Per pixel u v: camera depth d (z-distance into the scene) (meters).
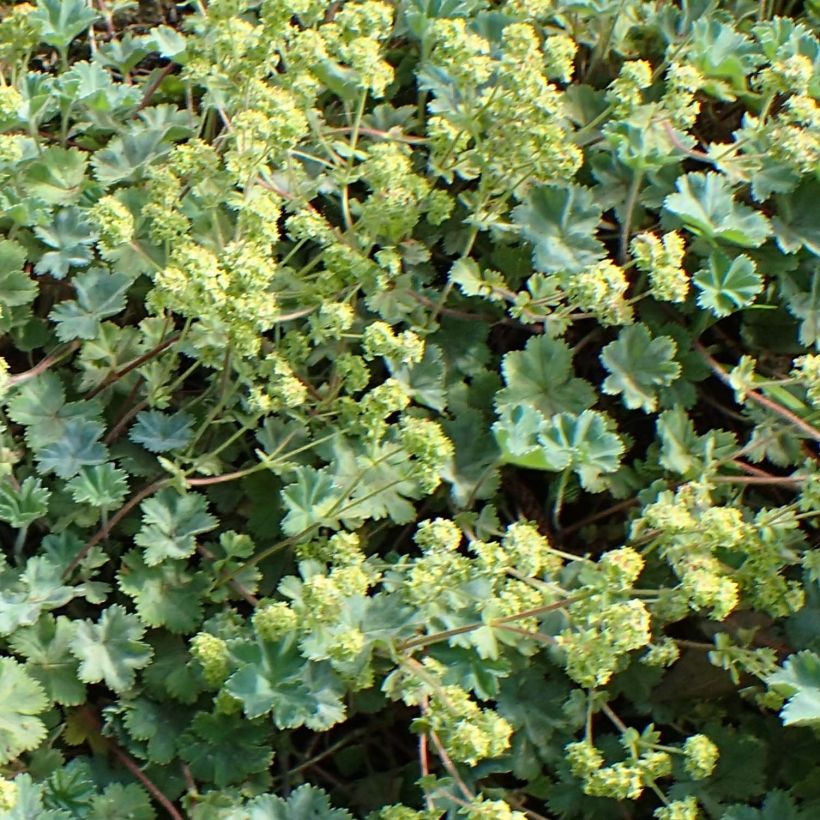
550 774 0.92
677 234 0.99
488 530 0.93
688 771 0.89
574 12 1.02
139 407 0.93
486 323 0.97
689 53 1.00
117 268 0.94
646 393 0.95
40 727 0.87
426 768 0.87
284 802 0.88
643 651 0.92
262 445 0.95
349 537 0.89
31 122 0.96
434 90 0.99
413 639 0.89
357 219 0.99
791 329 0.99
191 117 1.00
